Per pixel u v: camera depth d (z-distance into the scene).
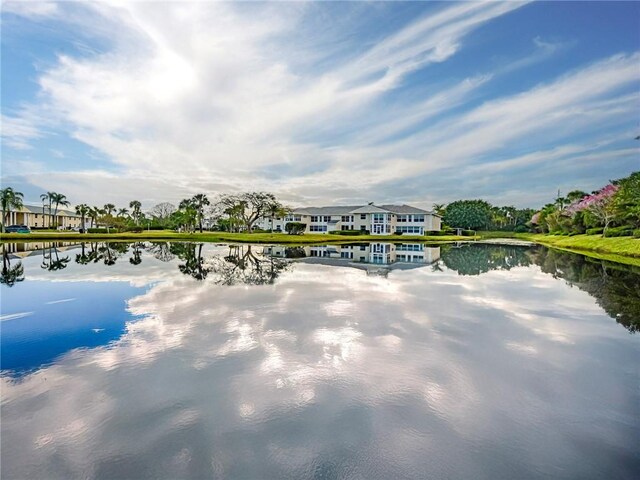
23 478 3.46
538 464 3.67
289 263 21.11
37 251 28.94
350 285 13.44
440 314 9.27
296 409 4.63
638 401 4.89
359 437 4.06
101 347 6.78
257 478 3.45
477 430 4.21
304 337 7.33
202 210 77.50
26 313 9.18
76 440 4.01
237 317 8.80
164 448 3.87
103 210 89.19
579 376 5.63
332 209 85.81
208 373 5.64
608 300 11.16
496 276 16.34
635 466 3.65
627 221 36.66
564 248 37.97
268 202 64.38
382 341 7.15
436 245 43.19
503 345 7.00
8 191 65.75
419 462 3.68
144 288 12.59
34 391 5.08
